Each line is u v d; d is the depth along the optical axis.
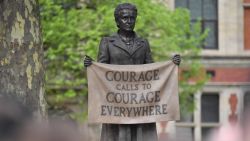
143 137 10.04
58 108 27.02
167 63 10.02
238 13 35.03
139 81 9.92
